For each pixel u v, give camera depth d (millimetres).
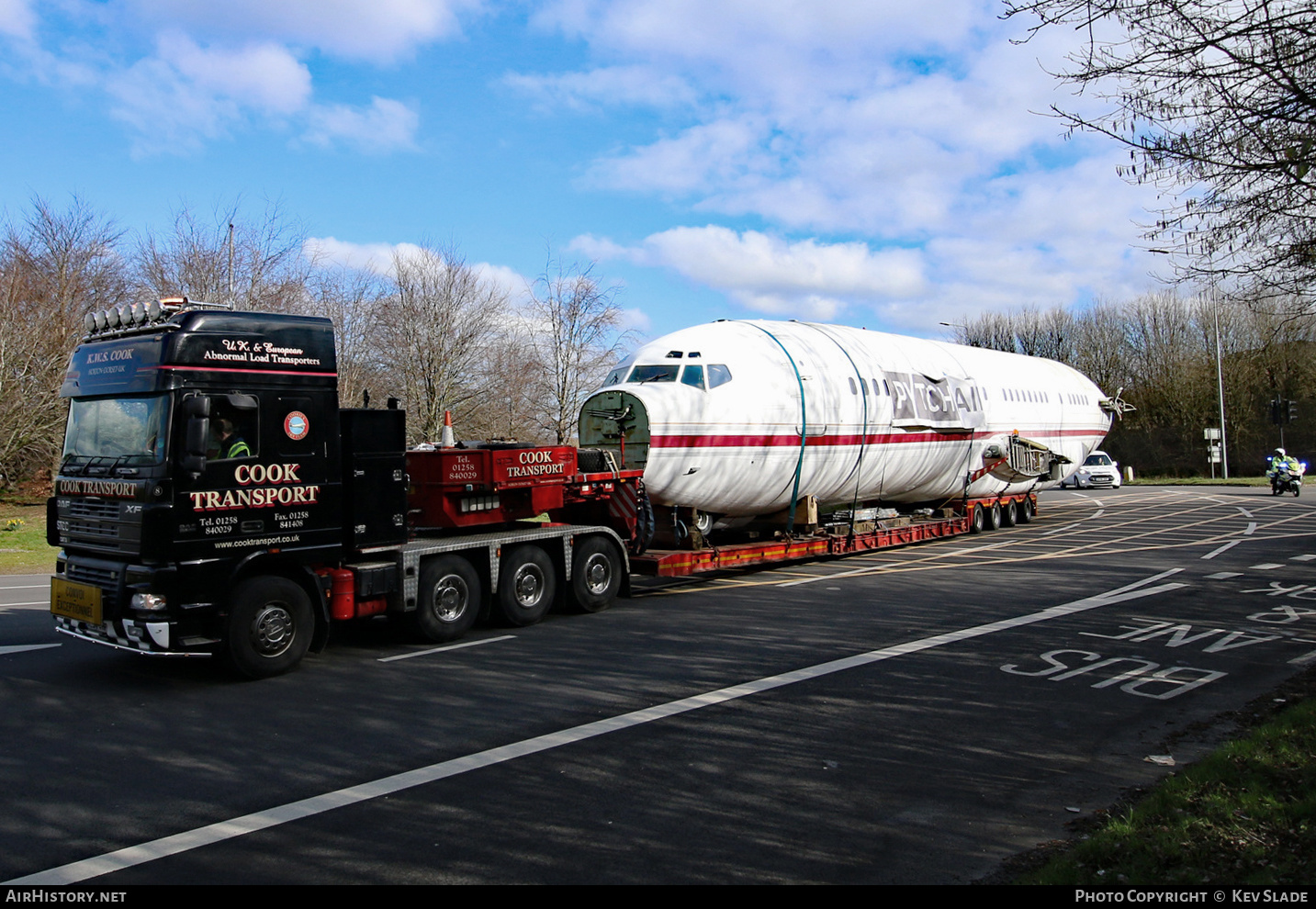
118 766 6203
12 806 5484
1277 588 13203
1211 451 47875
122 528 8211
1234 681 8148
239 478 8430
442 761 6211
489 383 29094
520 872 4508
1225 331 51062
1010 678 8344
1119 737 6641
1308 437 48062
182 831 5086
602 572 12266
